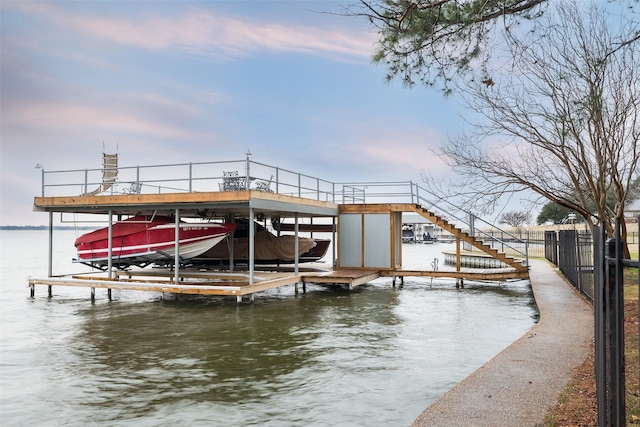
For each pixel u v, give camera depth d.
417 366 7.96
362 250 20.67
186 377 7.54
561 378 5.70
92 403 6.47
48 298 17.33
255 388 6.93
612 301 2.88
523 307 14.30
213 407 6.20
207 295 17.52
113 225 18.20
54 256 51.38
